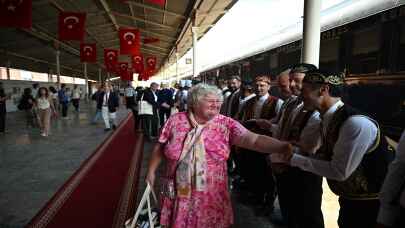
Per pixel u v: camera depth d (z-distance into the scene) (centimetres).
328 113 182
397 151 131
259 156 354
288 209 257
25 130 1023
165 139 181
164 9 1402
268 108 355
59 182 472
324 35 521
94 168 548
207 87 172
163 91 945
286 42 676
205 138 173
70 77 3972
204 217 170
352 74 443
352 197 171
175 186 175
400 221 132
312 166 177
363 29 421
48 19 1591
